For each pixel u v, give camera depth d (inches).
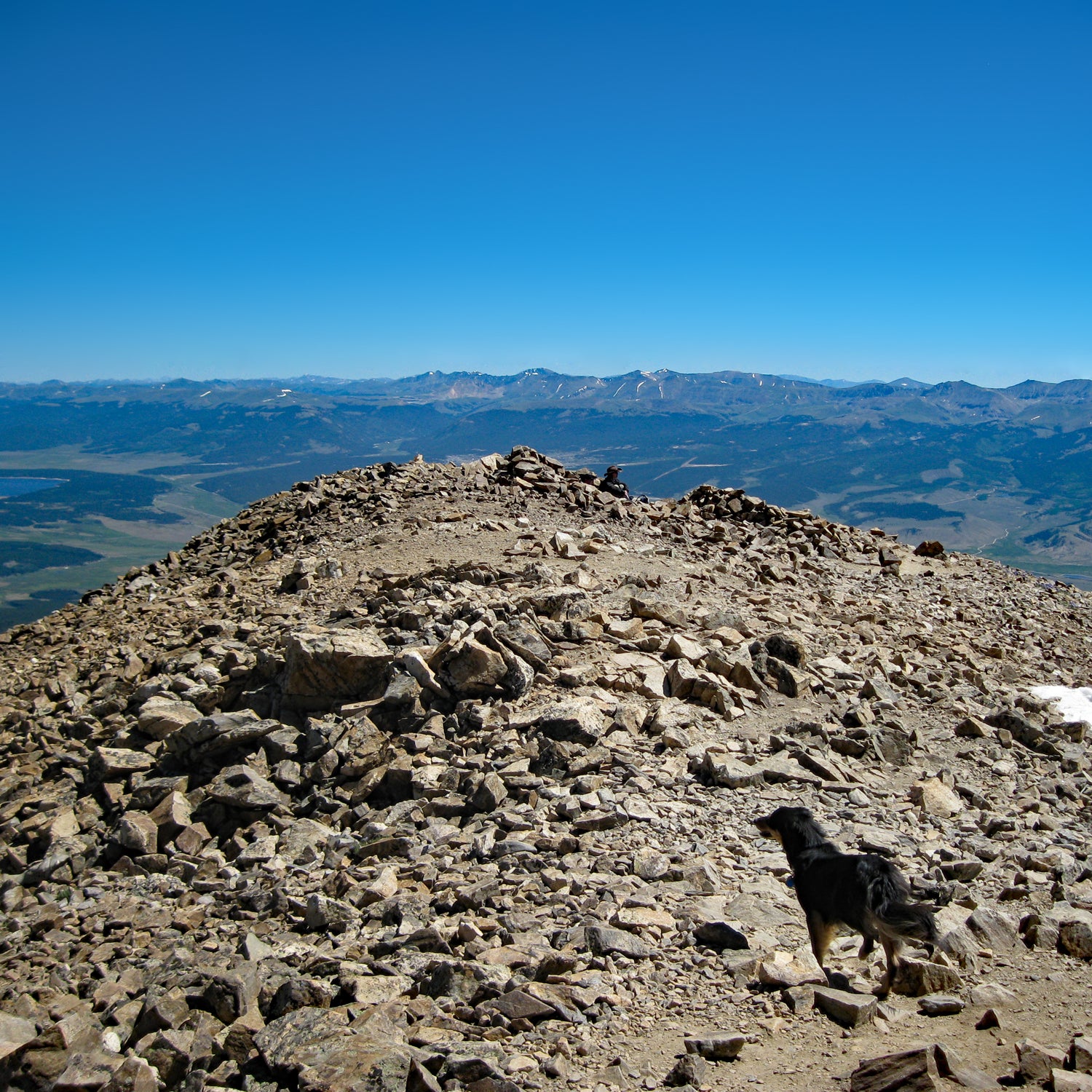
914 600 973.8
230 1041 268.7
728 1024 256.1
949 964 290.7
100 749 529.0
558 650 573.9
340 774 482.9
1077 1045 222.1
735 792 436.5
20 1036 286.4
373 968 301.9
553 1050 244.2
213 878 417.1
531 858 373.1
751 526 1222.3
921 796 450.3
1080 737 590.6
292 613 706.2
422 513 1029.2
